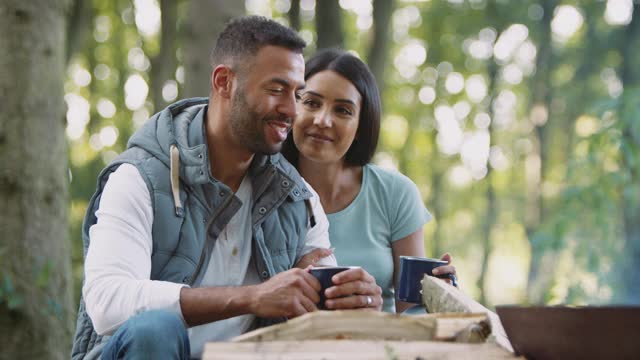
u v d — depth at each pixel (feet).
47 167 13.37
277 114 7.89
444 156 64.39
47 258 13.17
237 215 8.07
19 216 12.95
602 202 19.30
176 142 7.85
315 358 5.17
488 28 59.16
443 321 5.50
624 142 18.70
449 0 58.59
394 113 61.52
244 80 7.86
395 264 10.58
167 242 7.59
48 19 13.56
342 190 10.48
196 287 7.42
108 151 48.06
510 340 5.38
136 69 48.42
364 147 10.45
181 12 39.81
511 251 79.00
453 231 78.48
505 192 71.72
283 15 45.73
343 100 9.90
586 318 4.92
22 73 13.17
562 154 63.21
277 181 8.21
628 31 60.70
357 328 5.43
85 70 49.60
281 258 8.20
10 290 12.35
